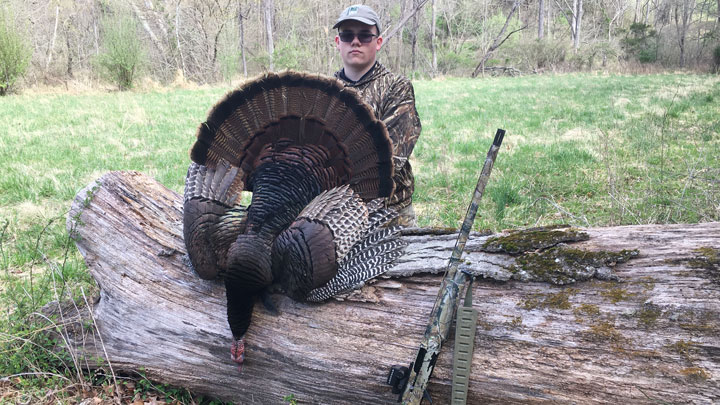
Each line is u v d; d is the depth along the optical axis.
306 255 2.87
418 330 2.92
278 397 3.24
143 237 3.67
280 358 3.13
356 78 3.89
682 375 2.44
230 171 3.26
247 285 2.91
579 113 15.88
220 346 3.28
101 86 28.98
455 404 2.73
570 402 2.61
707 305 2.49
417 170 9.34
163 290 3.49
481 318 2.80
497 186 7.89
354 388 3.02
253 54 39.72
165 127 14.59
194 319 3.36
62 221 6.49
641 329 2.55
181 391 3.55
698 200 6.11
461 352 2.71
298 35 40.78
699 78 29.50
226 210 3.18
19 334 3.69
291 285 2.94
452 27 54.16
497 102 20.16
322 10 38.84
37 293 4.43
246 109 3.21
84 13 36.56
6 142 11.98
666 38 43.59
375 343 2.97
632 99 19.14
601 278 2.74
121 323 3.55
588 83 28.09
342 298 3.07
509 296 2.84
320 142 3.28
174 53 34.78
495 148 2.62
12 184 8.13
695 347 2.45
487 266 2.94
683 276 2.60
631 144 10.50
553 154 9.91
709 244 2.68
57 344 3.72
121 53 27.09
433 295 2.98
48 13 35.31
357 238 3.12
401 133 3.74
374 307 3.03
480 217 6.82
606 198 7.26
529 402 2.68
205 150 3.24
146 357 3.50
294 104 3.21
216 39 33.84
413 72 41.38
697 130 11.94
